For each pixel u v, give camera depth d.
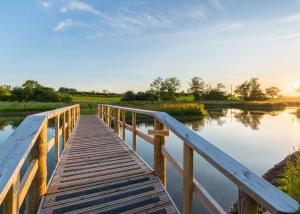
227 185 5.43
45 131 2.46
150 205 2.39
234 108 47.12
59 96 52.62
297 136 13.07
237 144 10.91
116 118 6.73
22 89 53.03
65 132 5.36
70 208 2.32
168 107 25.81
